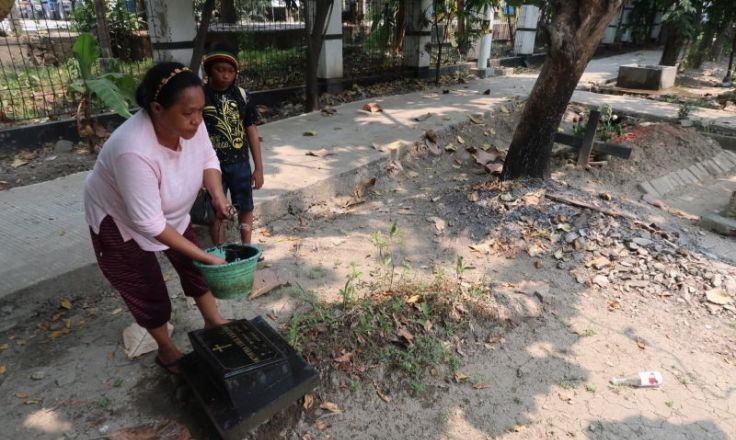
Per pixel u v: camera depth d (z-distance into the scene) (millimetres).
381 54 10344
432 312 3211
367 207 4891
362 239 4203
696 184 6230
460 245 4195
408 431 2564
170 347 2559
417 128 6566
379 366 2838
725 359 3111
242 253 2248
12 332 2928
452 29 10461
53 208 4039
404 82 10000
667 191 5867
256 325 2645
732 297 3600
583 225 4320
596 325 3361
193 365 2441
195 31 7051
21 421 2365
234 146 3305
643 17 18562
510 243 4172
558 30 4383
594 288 3707
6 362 2717
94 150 5566
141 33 9227
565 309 3488
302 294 3334
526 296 3512
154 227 1970
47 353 2793
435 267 3820
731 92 10164
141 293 2295
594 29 4391
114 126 6164
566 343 3201
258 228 4227
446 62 11578
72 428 2344
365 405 2666
